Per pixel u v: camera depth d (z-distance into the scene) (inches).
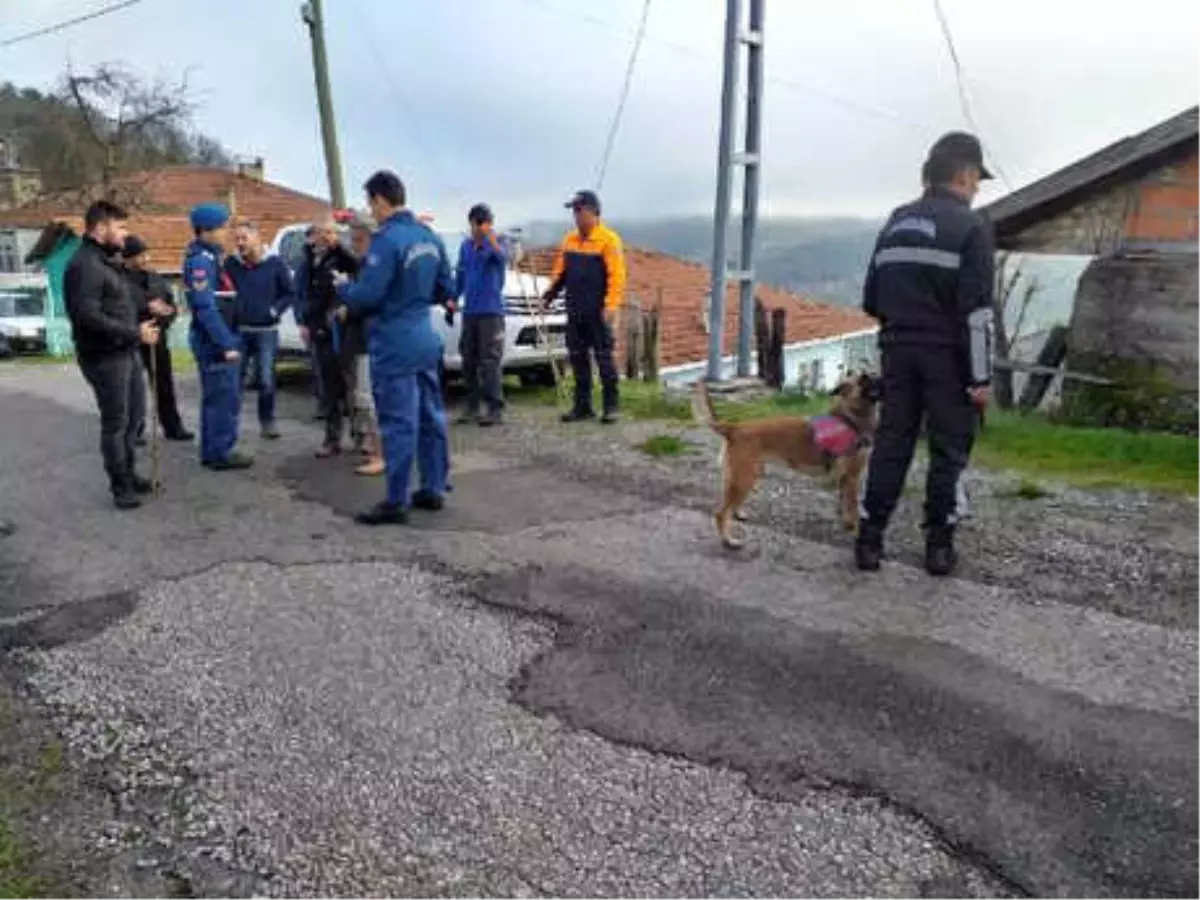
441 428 238.2
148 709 144.6
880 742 129.9
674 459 292.2
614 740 132.4
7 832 116.7
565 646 161.8
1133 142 337.1
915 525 220.8
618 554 205.6
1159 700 138.8
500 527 226.1
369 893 104.8
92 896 105.7
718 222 381.1
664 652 158.2
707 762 126.6
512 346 403.2
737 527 223.3
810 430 208.5
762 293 1048.2
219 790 123.9
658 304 597.9
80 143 1290.6
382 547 213.2
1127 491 241.9
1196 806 114.9
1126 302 337.4
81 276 232.7
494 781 124.0
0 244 1430.9
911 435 186.5
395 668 155.3
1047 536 209.6
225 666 157.1
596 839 112.5
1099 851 108.2
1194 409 326.6
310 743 133.8
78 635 170.9
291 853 111.6
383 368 222.2
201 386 284.4
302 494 258.5
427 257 220.1
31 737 138.3
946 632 163.0
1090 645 156.9
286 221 1402.6
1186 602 173.5
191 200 1435.8
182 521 235.9
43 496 262.4
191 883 107.4
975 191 186.2
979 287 175.6
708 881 105.4
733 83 366.0
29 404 418.0
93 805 122.0
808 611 172.9
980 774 122.3
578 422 353.1
